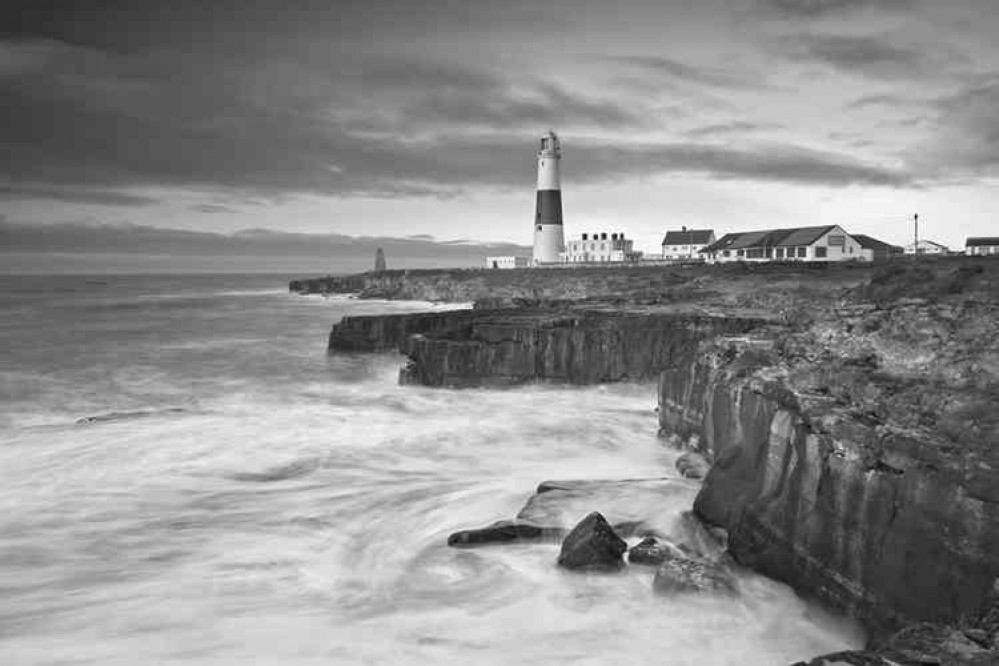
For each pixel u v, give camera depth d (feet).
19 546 49.32
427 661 34.55
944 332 50.24
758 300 143.02
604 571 43.37
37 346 165.27
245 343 175.73
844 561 40.09
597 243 352.90
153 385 117.29
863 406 45.19
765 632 38.81
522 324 119.85
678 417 74.95
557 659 35.09
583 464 70.49
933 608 34.53
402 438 79.46
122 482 63.31
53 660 34.65
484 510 56.54
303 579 44.42
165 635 37.29
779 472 46.65
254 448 74.33
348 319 156.56
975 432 37.37
